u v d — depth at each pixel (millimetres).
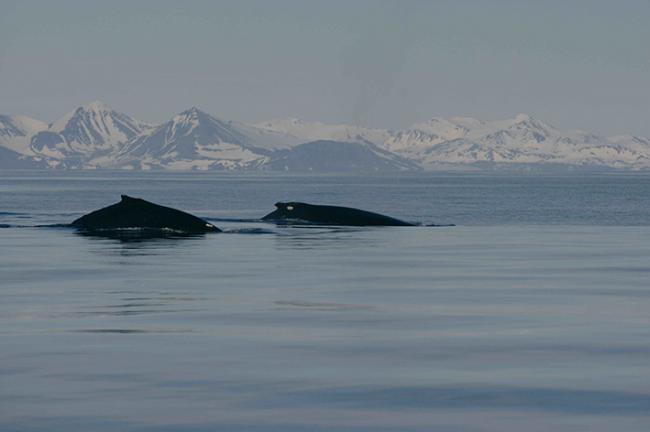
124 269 77000
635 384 36094
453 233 125750
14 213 179125
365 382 36469
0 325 48969
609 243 110500
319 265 80938
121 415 31844
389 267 79562
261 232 120625
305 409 32688
